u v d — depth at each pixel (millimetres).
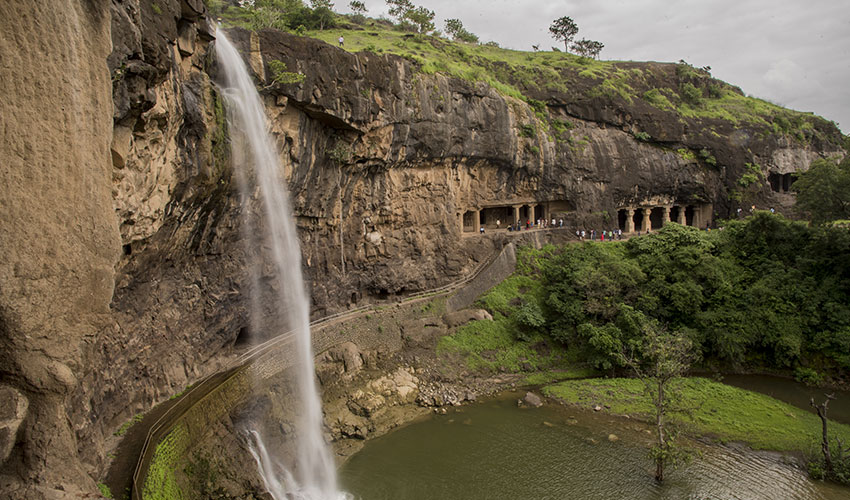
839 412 28703
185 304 21422
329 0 52469
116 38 12047
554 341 36656
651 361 31766
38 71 9703
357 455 23734
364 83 28281
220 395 20328
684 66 61281
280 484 20422
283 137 24500
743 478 22219
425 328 34719
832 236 35562
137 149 14422
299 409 24547
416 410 28281
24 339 9828
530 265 42469
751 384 32625
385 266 35094
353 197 32406
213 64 19516
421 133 33875
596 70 55094
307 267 29344
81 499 10305
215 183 19859
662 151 50875
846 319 32656
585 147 47094
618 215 51750
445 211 38938
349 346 29766
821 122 59969
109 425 16828
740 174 51969
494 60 51312
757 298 35594
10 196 9391
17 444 10039
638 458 23750
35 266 9898
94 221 11188
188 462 17562
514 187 45000
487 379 32719
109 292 11703
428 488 21266
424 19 55812
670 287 36938
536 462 23359
